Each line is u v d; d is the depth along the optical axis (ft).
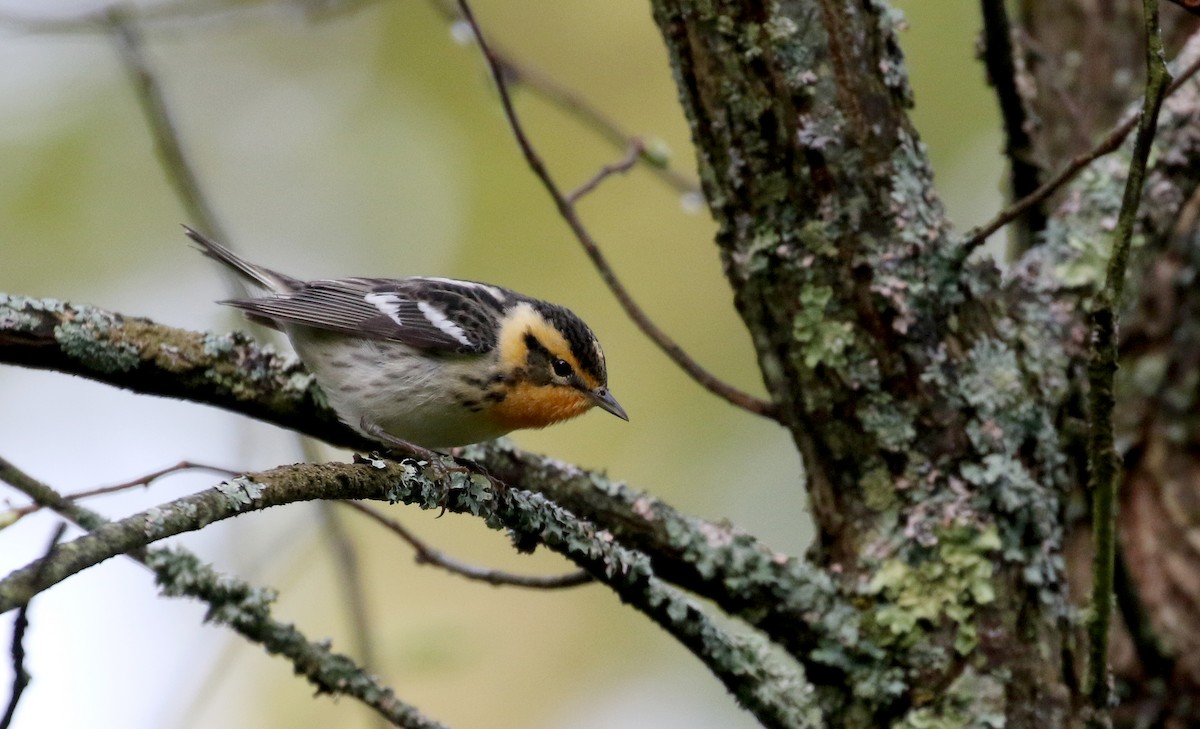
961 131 53.57
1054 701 25.66
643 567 25.41
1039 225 31.12
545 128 57.77
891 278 26.17
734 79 26.40
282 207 58.75
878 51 26.48
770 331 27.37
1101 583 24.34
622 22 58.08
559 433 55.11
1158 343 35.32
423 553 28.22
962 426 26.32
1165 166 30.14
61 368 25.23
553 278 56.85
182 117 59.57
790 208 26.61
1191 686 32.89
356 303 33.86
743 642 27.35
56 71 56.44
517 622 54.24
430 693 53.31
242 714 50.98
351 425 33.60
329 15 41.04
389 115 59.67
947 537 26.03
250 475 20.66
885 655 26.11
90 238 55.26
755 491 52.85
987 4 28.73
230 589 25.71
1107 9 37.37
